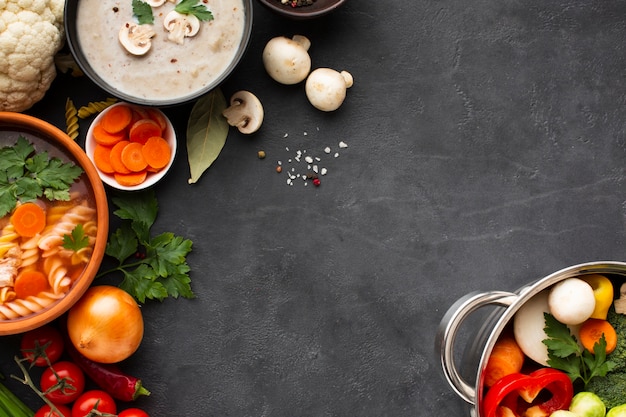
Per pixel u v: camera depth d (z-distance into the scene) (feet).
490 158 4.34
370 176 4.31
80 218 4.00
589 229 4.34
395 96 4.33
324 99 4.20
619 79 4.35
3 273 3.93
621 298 3.91
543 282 3.75
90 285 4.21
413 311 4.29
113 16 4.05
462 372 4.08
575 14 4.37
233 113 4.23
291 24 4.31
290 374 4.26
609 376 3.90
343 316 4.28
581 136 4.36
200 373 4.25
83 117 4.22
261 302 4.27
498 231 4.33
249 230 4.28
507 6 4.36
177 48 4.06
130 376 4.16
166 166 4.16
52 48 4.05
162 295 4.16
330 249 4.29
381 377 4.28
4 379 4.18
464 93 4.34
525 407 3.87
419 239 4.31
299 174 4.30
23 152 3.97
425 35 4.34
